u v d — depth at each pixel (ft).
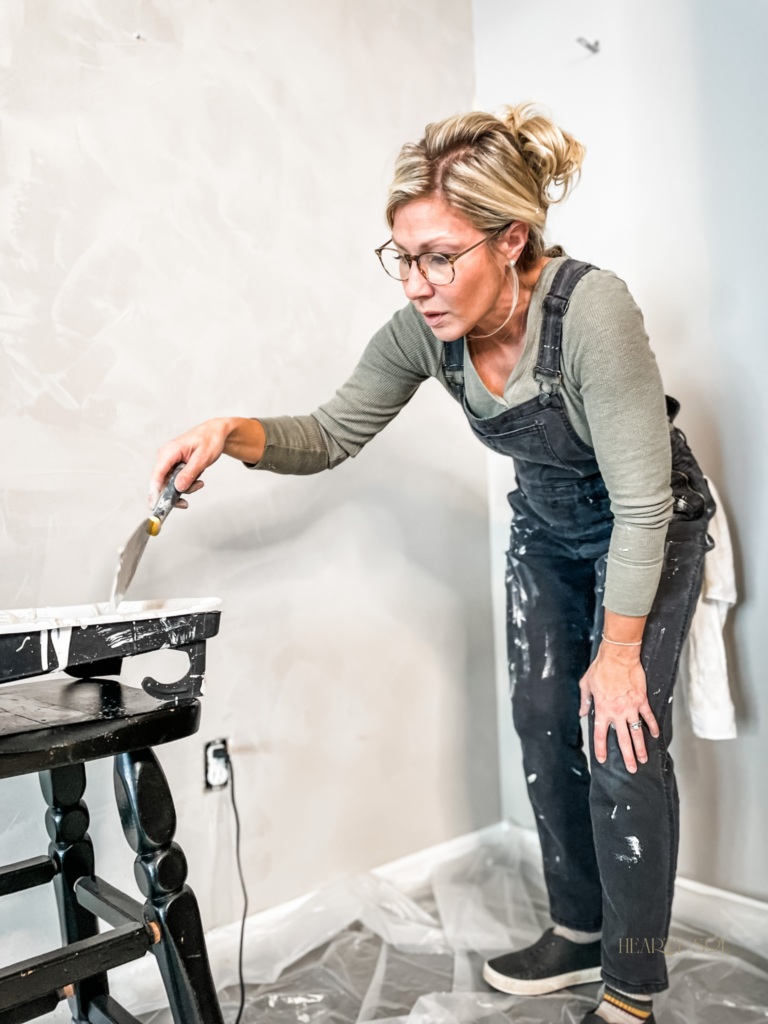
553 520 4.94
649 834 3.99
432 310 3.79
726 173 5.61
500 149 3.64
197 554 5.42
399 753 6.53
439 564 6.85
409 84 6.67
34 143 4.76
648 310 6.09
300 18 5.98
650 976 4.05
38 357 4.77
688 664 5.30
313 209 6.01
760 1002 4.82
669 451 3.90
